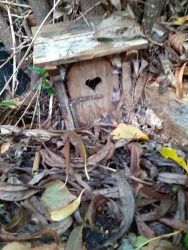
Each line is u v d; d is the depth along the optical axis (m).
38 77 0.41
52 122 0.39
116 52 0.32
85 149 0.33
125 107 0.36
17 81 0.43
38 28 0.35
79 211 0.29
